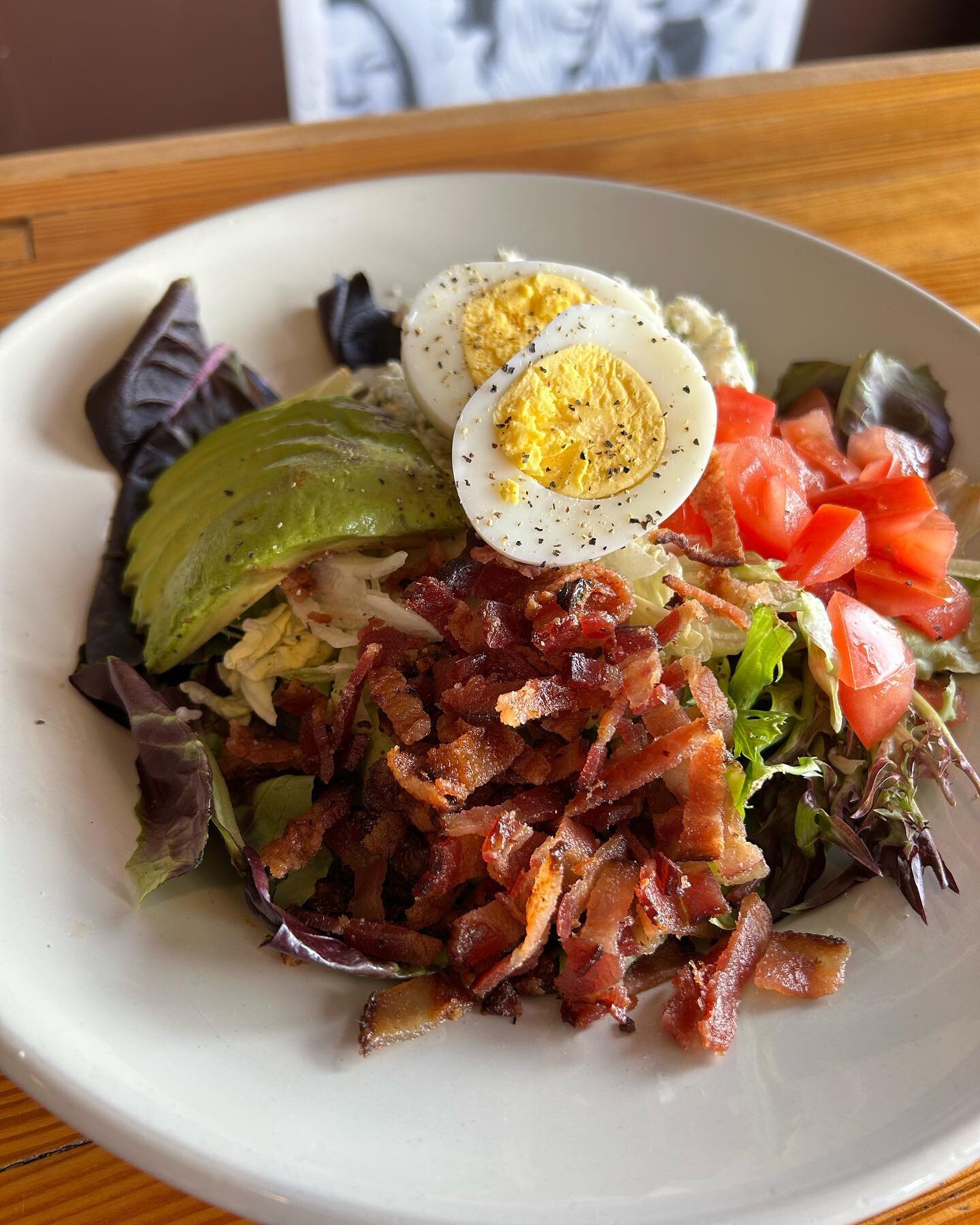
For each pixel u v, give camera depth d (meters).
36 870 0.16
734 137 0.31
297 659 0.20
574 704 0.17
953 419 0.23
